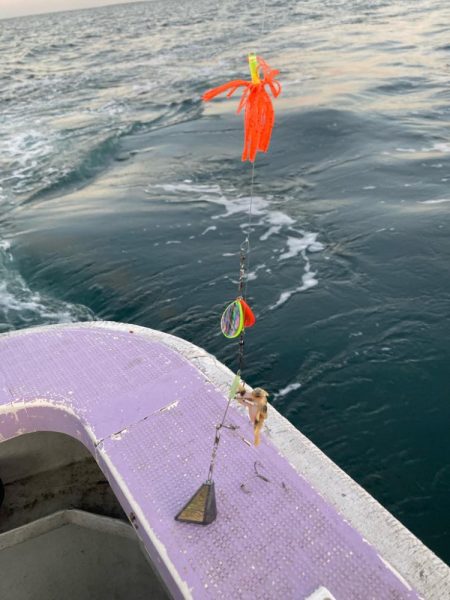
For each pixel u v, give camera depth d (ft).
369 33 164.66
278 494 10.36
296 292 37.55
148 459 11.20
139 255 44.47
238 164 64.75
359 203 50.72
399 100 86.89
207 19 279.90
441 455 24.77
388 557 9.44
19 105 107.86
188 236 47.19
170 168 65.82
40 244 47.70
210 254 43.78
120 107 99.96
